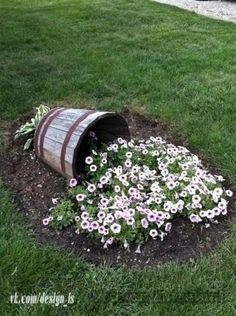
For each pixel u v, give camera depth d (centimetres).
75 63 586
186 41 677
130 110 453
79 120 317
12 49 652
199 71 551
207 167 351
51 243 270
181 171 314
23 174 346
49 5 966
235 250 264
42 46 665
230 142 380
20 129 393
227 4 1015
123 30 745
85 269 251
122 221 268
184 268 251
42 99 480
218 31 733
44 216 297
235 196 315
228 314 224
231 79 520
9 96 483
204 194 288
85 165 324
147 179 305
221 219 291
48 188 326
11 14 883
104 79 531
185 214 285
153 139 361
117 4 945
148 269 250
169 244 268
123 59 596
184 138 394
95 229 271
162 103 463
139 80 525
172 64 577
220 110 439
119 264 255
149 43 669
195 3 1019
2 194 318
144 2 974
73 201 304
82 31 743
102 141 352
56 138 321
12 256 253
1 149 381
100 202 288
